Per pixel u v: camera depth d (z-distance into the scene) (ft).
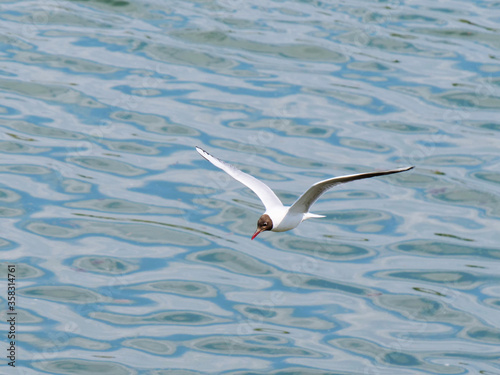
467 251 56.08
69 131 64.95
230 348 47.80
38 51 73.61
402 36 77.61
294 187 59.57
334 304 51.60
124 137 64.59
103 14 79.46
